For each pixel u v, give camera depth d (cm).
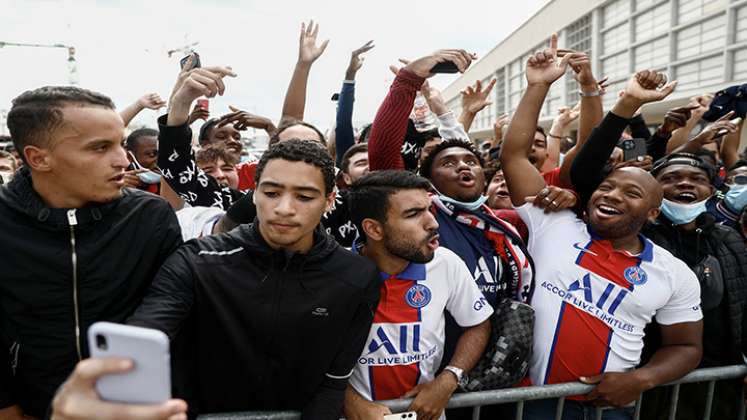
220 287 134
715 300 202
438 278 171
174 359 140
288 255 138
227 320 134
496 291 196
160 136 191
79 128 120
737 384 205
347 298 141
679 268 190
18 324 127
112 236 132
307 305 138
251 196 186
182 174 197
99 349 85
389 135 206
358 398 159
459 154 209
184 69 192
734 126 299
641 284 184
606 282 186
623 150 326
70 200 127
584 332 184
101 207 131
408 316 166
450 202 203
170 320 125
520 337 172
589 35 1861
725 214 288
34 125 119
